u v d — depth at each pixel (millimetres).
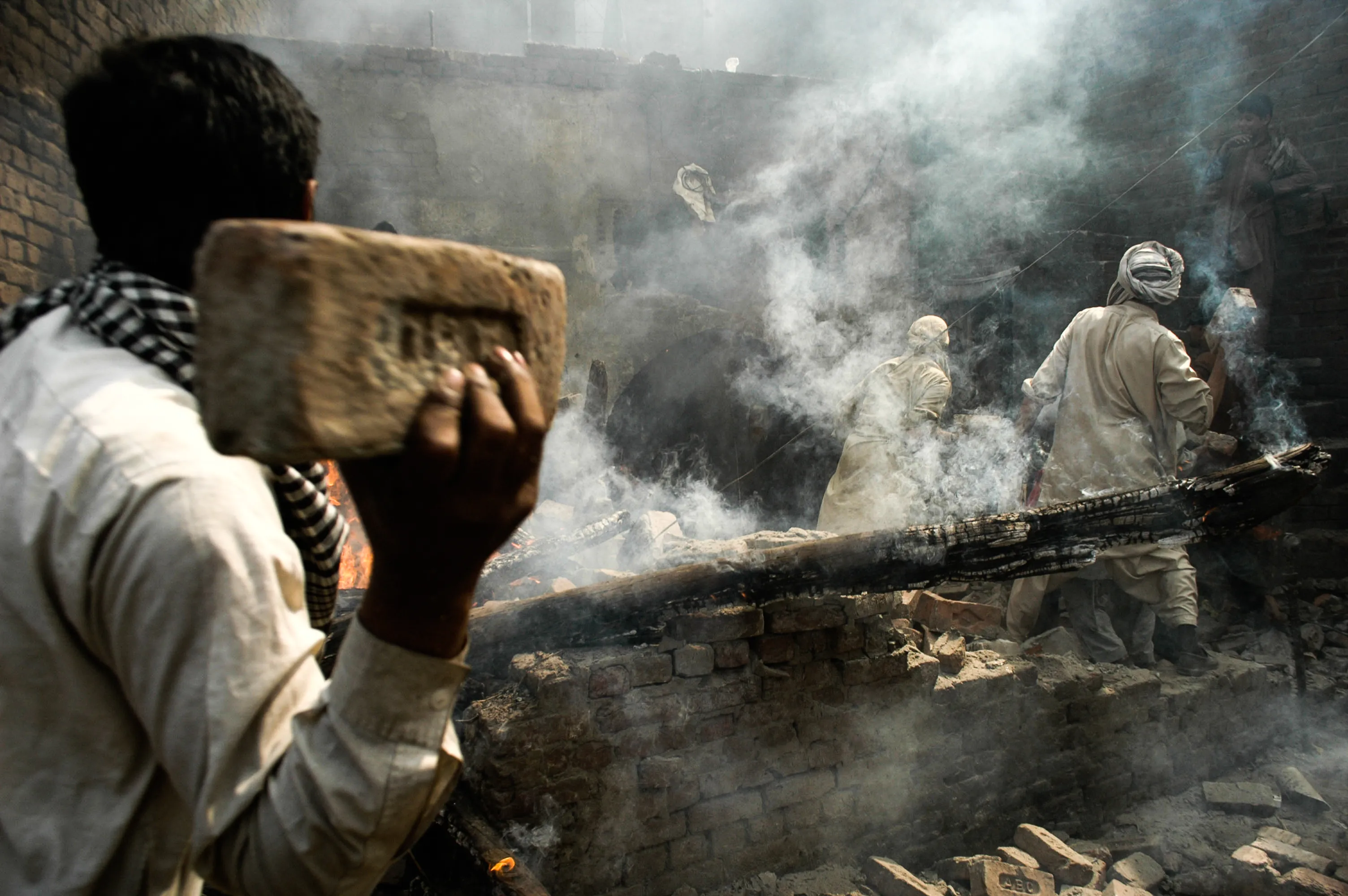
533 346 621
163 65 746
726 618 2781
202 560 628
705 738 2789
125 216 758
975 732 3408
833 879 2941
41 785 709
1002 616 4215
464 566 585
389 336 511
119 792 731
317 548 984
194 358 482
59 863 710
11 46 4746
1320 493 7691
